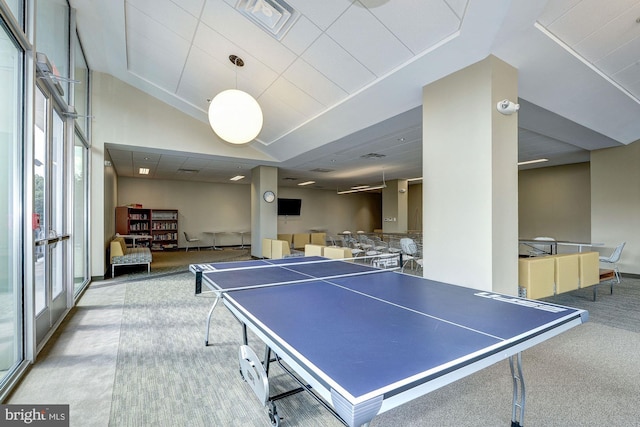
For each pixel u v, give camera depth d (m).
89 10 4.01
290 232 14.41
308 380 1.06
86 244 5.50
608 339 3.13
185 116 6.66
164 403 2.03
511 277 3.14
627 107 4.77
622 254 6.58
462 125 3.24
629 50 3.37
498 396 2.12
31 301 2.52
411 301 1.92
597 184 6.89
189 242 12.38
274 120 5.87
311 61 3.93
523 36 2.85
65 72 3.83
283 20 3.39
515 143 3.20
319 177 11.27
